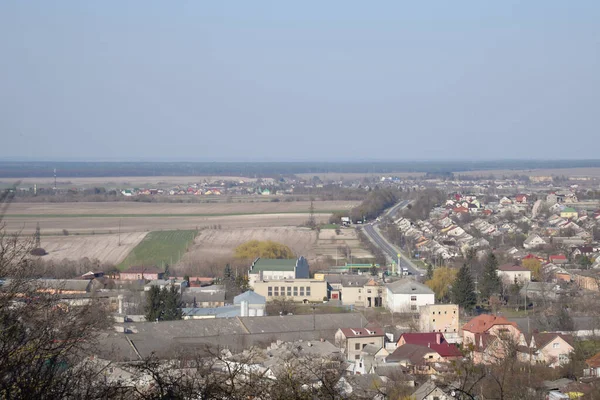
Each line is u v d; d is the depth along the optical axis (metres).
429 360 80.88
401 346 86.19
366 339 92.50
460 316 118.94
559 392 69.62
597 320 102.06
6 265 32.84
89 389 31.41
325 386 35.38
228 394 32.62
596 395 67.00
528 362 77.62
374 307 131.75
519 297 132.00
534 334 88.00
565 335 88.12
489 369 69.19
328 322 104.56
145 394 32.88
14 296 31.44
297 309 127.19
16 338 30.11
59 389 30.64
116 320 104.19
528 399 63.78
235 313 117.69
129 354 80.94
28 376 29.61
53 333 32.19
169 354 78.44
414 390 64.69
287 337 97.00
